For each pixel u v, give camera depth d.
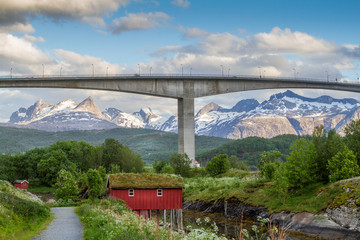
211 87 144.62
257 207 66.19
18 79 126.38
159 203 60.28
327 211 53.22
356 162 62.53
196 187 95.25
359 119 72.12
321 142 70.31
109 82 134.62
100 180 65.31
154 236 21.75
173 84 139.50
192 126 139.38
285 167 68.25
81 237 26.41
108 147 144.62
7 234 24.94
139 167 140.88
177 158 122.06
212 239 16.86
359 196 50.91
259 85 155.75
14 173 138.88
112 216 31.55
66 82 131.25
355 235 46.44
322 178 66.38
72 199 72.50
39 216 35.19
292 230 53.09
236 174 105.69
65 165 136.00
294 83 165.62
